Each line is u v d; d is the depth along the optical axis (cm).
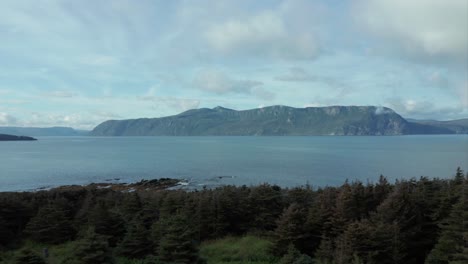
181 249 2302
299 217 2909
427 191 3175
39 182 8325
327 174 9125
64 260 2238
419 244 2666
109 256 2166
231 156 15500
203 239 3397
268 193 3650
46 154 17100
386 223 2534
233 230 3594
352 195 3034
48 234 3234
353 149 19425
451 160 12425
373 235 2322
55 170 10594
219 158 14550
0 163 12681
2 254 2688
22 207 3606
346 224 2767
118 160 13900
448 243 2262
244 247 3038
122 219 3262
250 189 4244
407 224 2717
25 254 1992
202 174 9550
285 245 2812
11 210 3428
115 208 3753
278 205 3691
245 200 3662
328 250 2572
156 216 3688
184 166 11581
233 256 2814
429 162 11806
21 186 7769
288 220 2895
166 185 7656
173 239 2331
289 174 9231
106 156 15938
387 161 12331
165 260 2303
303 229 2845
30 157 15312
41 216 3325
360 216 2977
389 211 2728
